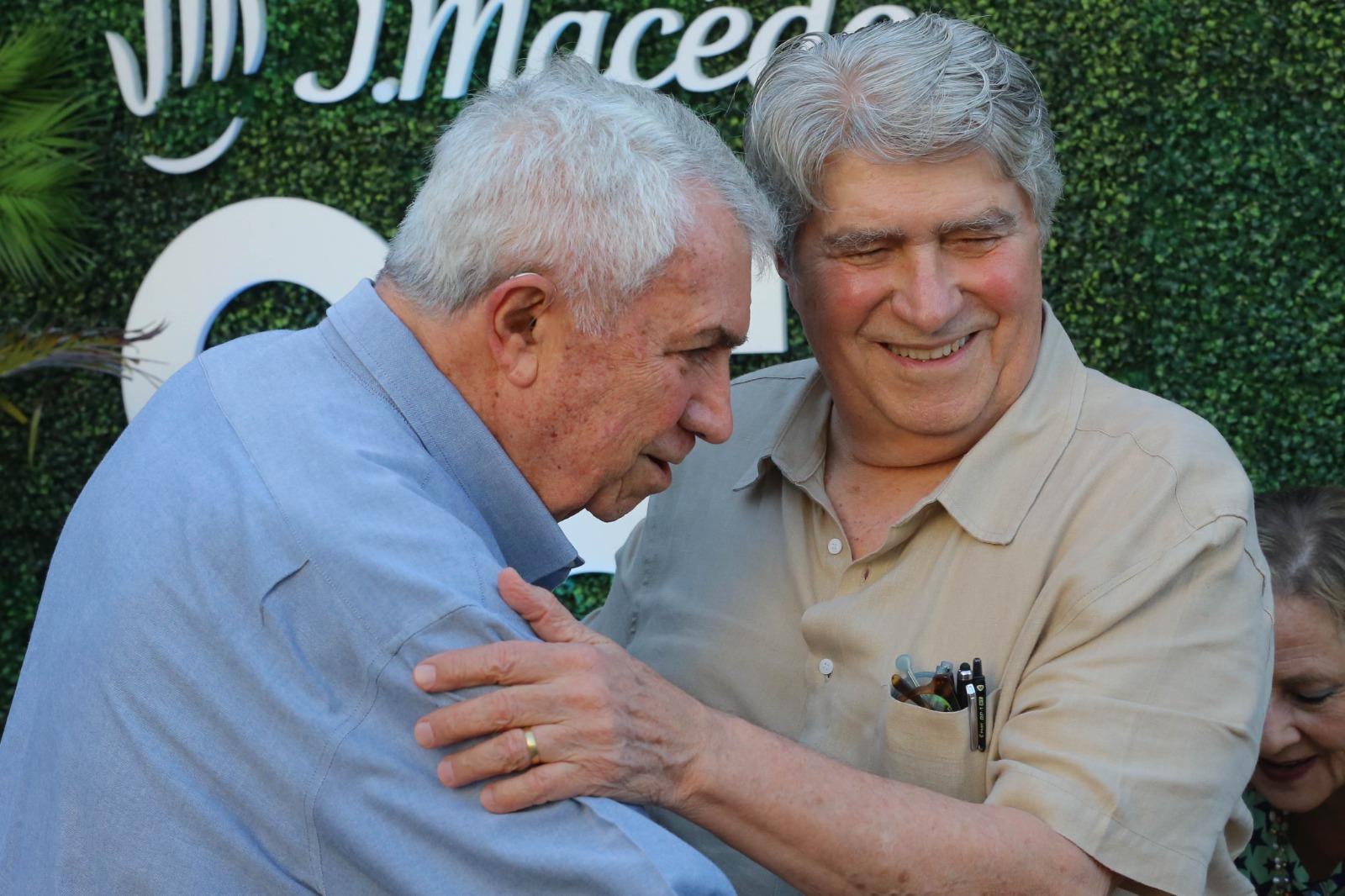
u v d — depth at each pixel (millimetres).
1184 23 4461
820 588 1449
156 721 1100
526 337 1186
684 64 4551
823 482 1496
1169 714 1211
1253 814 1829
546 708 1046
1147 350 4516
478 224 1159
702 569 1548
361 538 1087
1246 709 1244
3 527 5086
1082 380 1400
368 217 4926
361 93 4918
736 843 1150
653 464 1281
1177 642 1230
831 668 1409
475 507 1229
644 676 1106
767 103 1339
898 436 1406
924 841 1151
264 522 1105
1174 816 1194
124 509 1172
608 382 1190
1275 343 4434
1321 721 1718
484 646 1057
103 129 5055
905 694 1309
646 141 1170
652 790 1089
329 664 1080
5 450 5082
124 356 4828
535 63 4570
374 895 1063
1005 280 1314
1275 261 4445
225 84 4984
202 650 1101
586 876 1015
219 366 1239
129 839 1089
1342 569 1716
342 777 1056
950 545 1358
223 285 4793
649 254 1147
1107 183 4512
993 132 1261
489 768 1032
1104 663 1232
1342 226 4395
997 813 1189
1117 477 1306
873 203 1281
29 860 1147
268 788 1075
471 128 1200
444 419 1202
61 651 1168
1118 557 1258
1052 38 4512
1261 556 1316
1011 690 1292
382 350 1200
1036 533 1312
